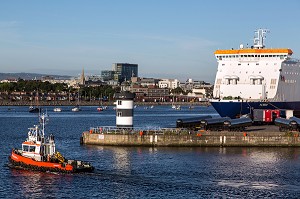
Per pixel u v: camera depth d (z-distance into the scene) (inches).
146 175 2918.3
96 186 2664.9
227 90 5231.3
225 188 2632.9
